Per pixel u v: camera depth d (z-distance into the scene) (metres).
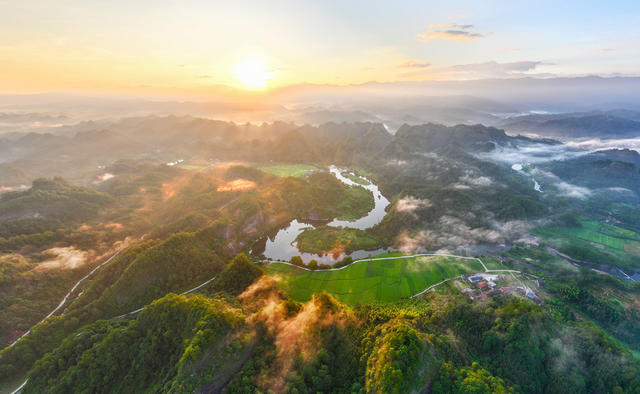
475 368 79.81
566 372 81.75
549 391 79.81
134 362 83.12
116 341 86.06
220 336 79.19
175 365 78.19
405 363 71.62
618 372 79.81
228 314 84.94
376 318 101.88
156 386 77.44
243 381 74.94
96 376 81.12
